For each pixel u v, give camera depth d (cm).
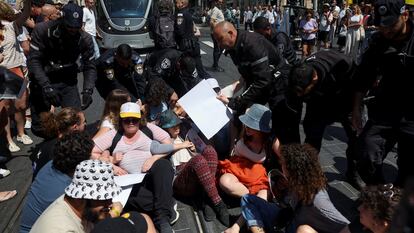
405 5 261
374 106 311
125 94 371
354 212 346
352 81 328
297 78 314
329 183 399
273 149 346
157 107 407
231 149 409
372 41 298
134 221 212
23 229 255
